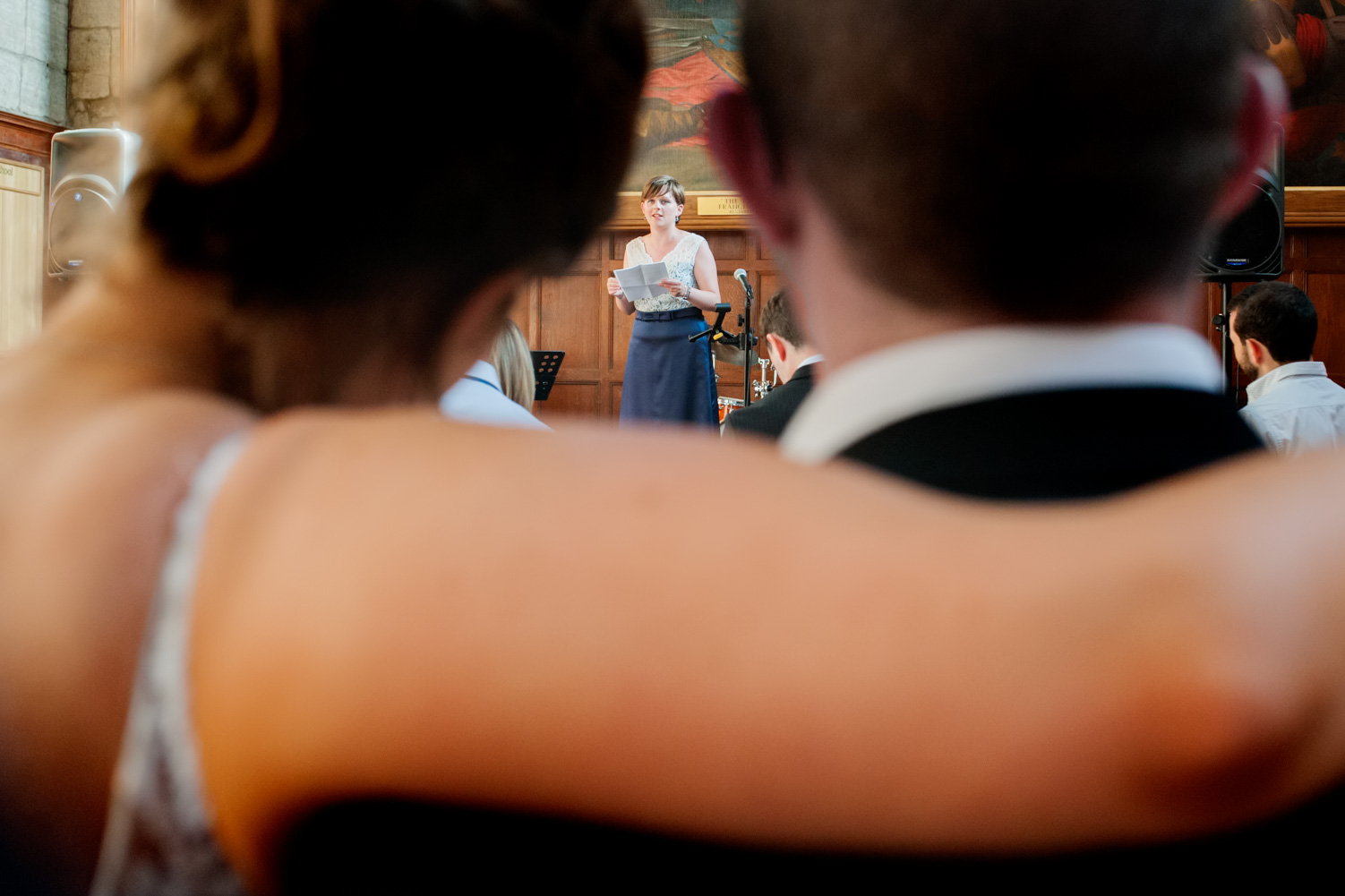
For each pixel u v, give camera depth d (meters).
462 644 0.25
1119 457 0.40
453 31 0.42
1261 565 0.25
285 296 0.45
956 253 0.42
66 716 0.33
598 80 0.46
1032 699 0.24
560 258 0.49
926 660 0.24
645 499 0.26
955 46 0.40
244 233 0.43
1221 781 0.24
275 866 0.29
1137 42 0.40
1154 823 0.25
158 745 0.30
